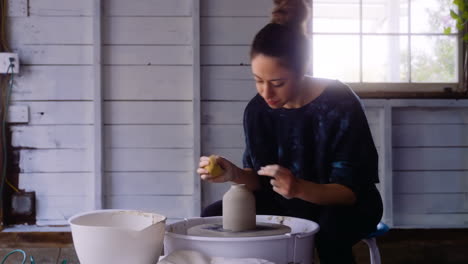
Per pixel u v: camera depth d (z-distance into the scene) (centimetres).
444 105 361
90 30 347
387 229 191
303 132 172
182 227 151
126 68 349
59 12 346
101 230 111
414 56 369
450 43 369
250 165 187
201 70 350
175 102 351
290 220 155
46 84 346
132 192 351
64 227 345
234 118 351
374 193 171
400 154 370
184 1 350
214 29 350
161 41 350
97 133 341
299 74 154
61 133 347
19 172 346
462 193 374
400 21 369
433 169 372
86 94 347
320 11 365
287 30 152
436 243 351
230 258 122
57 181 347
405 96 358
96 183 341
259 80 152
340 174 162
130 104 350
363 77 368
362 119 167
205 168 163
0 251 325
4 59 333
